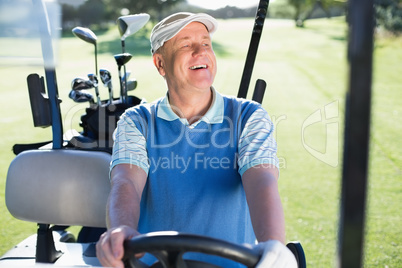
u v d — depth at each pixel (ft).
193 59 5.46
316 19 75.31
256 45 6.45
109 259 3.67
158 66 5.89
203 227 5.28
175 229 5.31
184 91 5.56
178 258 3.37
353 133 2.90
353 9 2.84
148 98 20.01
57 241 6.86
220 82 25.99
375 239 10.76
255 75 38.75
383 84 33.65
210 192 5.33
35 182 6.38
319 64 46.85
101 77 7.52
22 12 5.73
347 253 3.00
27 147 7.25
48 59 6.31
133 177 5.25
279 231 4.45
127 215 4.71
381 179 15.23
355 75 2.86
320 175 15.72
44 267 4.31
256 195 4.84
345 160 2.95
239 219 5.38
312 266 9.62
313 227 11.70
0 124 23.63
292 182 15.11
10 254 6.53
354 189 2.94
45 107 6.61
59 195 6.35
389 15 46.44
